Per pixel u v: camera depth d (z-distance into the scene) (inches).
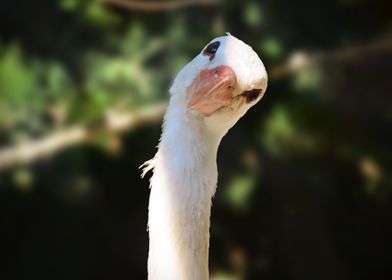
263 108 437.1
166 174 197.2
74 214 458.3
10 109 406.0
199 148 198.1
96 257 470.6
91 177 438.6
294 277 474.3
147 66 422.0
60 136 403.9
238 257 465.7
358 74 462.6
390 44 456.1
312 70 442.3
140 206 462.6
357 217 485.1
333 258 478.0
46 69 420.2
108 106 406.3
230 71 192.5
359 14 467.5
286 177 450.3
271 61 435.8
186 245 195.0
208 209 198.5
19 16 437.4
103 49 428.5
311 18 457.4
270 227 466.0
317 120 439.5
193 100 194.9
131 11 430.9
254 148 440.8
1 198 446.3
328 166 452.4
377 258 497.4
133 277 476.1
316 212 468.1
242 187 441.7
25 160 405.4
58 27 434.3
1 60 412.2
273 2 448.8
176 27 430.6
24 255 464.8
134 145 430.6
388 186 452.8
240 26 441.7
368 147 452.1
